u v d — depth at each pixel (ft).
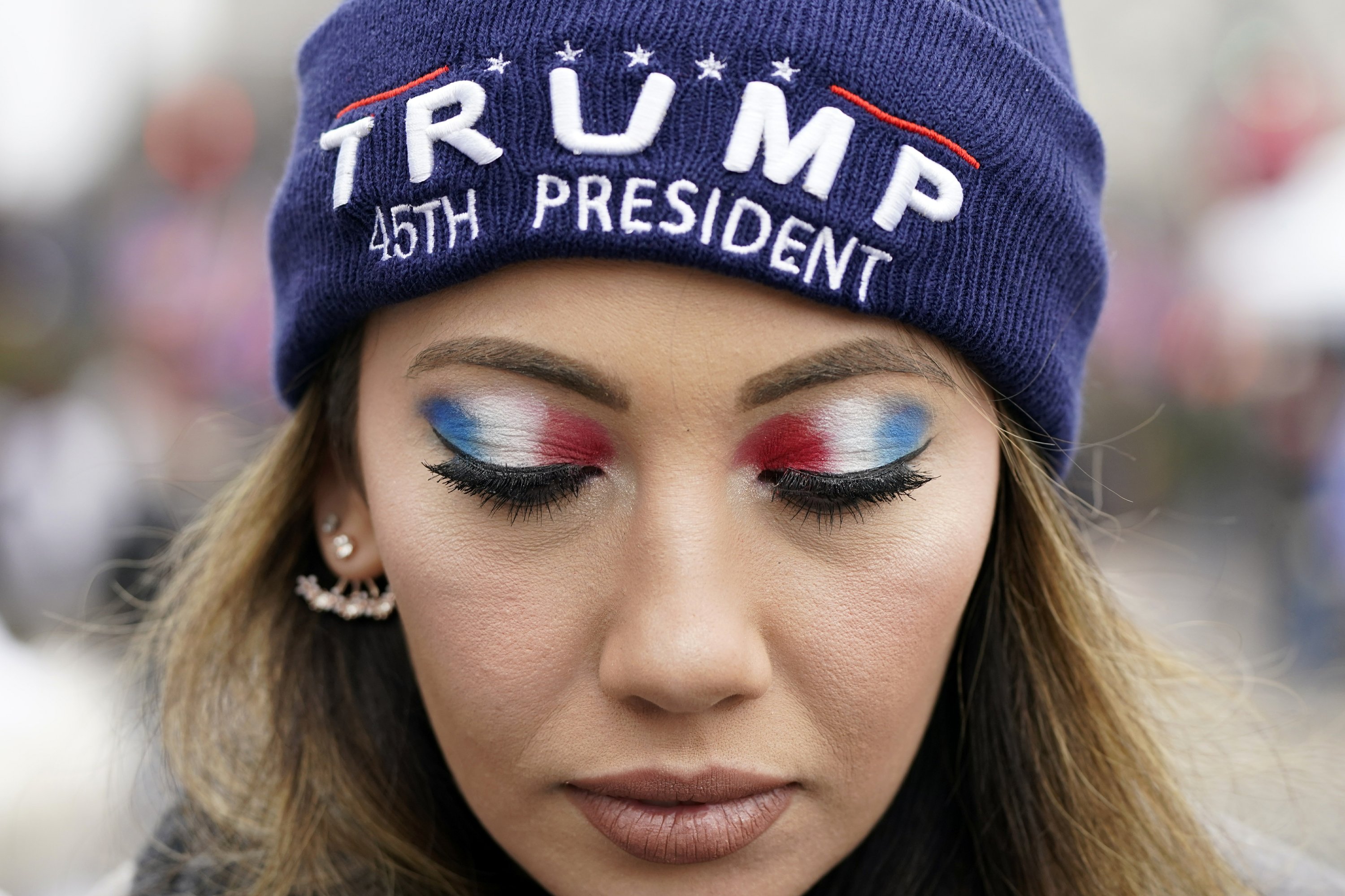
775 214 3.78
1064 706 5.06
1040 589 4.93
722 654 3.83
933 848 5.19
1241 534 23.32
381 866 5.24
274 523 5.21
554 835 4.28
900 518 4.11
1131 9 36.17
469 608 4.14
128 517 11.98
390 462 4.28
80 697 8.46
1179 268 28.04
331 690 5.40
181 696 5.60
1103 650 5.23
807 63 3.86
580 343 3.83
